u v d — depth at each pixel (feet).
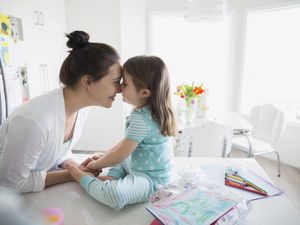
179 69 11.98
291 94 10.05
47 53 7.98
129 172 3.25
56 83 8.68
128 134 3.04
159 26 11.85
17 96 6.10
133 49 10.57
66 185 3.13
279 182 8.00
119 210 2.61
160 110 3.11
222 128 5.79
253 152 7.48
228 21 10.98
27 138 2.64
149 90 3.13
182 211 2.15
